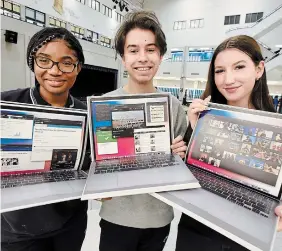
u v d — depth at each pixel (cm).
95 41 727
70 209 67
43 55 65
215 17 888
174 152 72
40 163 61
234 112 64
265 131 58
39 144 60
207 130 68
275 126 57
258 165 57
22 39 397
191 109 73
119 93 90
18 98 73
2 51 368
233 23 860
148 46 79
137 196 80
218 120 67
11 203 46
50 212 63
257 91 78
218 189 56
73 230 72
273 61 602
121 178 55
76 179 60
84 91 630
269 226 43
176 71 850
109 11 778
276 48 674
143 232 83
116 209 81
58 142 63
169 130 73
